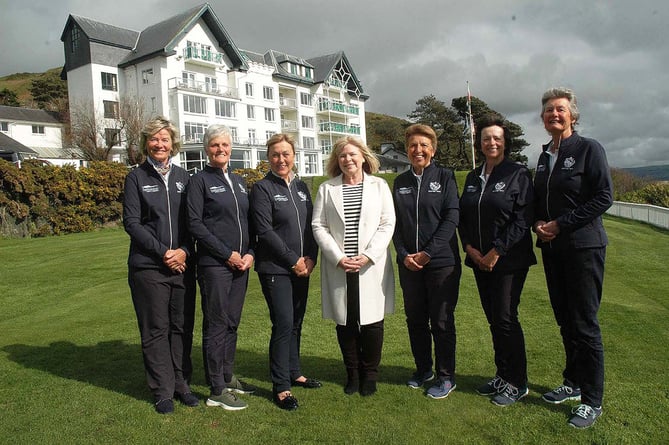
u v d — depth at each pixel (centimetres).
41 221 1881
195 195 368
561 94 348
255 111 4328
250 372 446
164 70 3681
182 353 381
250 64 4278
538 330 541
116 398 381
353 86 5706
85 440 313
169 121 380
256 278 883
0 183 1745
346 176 396
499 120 374
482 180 382
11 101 5862
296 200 395
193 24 3853
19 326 634
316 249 404
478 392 387
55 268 1073
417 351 405
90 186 2069
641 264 973
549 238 347
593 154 336
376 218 383
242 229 380
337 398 380
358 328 388
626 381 396
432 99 5597
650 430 317
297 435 321
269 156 389
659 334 518
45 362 473
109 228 2130
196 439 315
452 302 384
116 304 734
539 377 414
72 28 3828
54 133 4144
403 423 337
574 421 328
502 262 364
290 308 381
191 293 382
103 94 3800
